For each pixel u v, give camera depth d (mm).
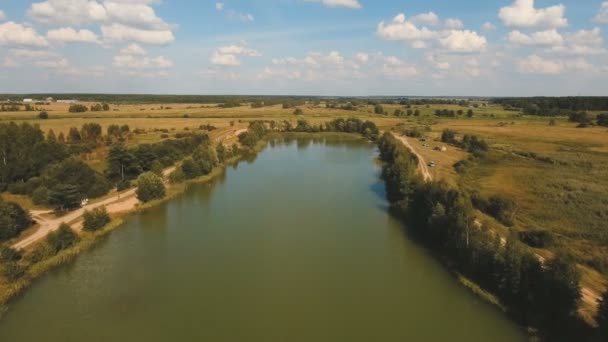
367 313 39688
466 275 45719
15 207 55656
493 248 43812
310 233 60125
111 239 57062
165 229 61156
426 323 38031
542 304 36656
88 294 42625
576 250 48656
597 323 33062
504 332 36375
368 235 59531
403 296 42656
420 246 55531
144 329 36969
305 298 42375
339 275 47406
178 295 42750
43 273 46469
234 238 58031
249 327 37406
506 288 40625
